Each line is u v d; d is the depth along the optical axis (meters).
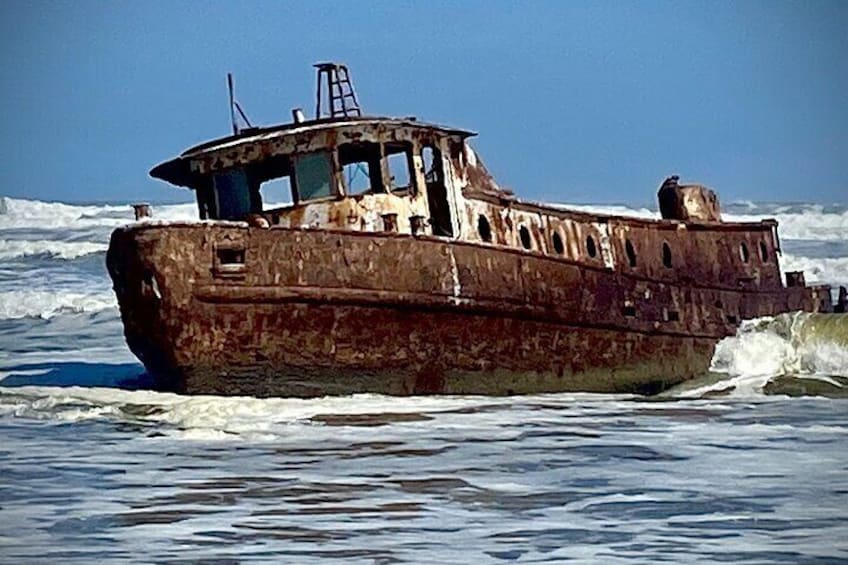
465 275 46.31
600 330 50.72
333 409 43.53
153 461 36.81
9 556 27.67
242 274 42.97
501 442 39.25
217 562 27.27
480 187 48.94
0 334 77.06
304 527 29.83
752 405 46.91
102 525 30.06
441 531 29.41
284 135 45.72
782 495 32.47
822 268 105.25
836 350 54.50
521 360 48.31
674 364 53.38
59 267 104.25
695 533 29.11
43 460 37.06
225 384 43.94
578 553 27.69
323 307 43.94
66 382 53.00
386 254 44.81
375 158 46.50
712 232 56.88
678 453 37.66
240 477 34.78
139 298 43.22
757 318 57.50
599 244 51.41
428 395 46.28
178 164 47.41
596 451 37.97
